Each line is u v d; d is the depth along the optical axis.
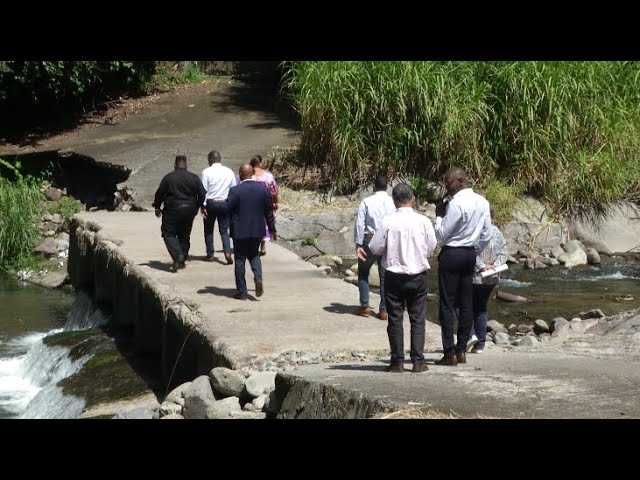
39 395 19.48
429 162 32.59
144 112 45.47
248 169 19.22
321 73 32.78
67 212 35.44
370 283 26.27
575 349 16.23
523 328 21.50
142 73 48.22
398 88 31.86
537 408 9.91
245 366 14.77
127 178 35.50
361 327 17.03
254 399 13.60
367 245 17.86
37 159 40.78
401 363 12.85
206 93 47.88
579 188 31.64
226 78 50.62
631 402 10.15
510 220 31.09
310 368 13.73
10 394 20.97
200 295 19.52
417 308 12.91
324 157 33.38
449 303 13.39
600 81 33.22
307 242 30.66
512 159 32.66
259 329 16.69
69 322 26.89
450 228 13.19
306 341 15.91
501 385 11.20
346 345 15.71
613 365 12.94
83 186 38.94
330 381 11.62
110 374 19.50
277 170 33.91
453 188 13.32
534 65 32.19
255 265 19.30
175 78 49.75
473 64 33.12
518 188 31.81
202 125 42.50
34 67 43.22
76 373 20.00
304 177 32.91
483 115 32.09
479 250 13.59
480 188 32.09
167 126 42.84
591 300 24.67
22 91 45.78
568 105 32.50
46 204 36.38
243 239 19.08
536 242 30.92
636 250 31.36
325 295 19.88
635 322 18.77
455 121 31.59
